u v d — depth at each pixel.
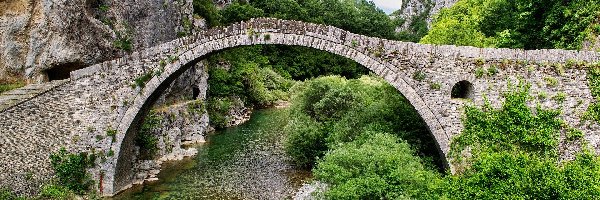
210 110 38.81
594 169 15.20
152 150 26.78
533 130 17.59
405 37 84.12
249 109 47.62
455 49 18.41
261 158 28.06
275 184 23.03
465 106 18.27
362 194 15.09
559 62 17.72
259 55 64.38
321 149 25.19
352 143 19.41
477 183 13.75
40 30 23.16
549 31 21.80
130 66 20.75
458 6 40.59
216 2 66.62
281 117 43.97
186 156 28.53
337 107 25.38
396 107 22.19
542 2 22.09
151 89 20.66
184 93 35.81
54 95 20.06
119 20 27.17
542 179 13.09
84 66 24.62
